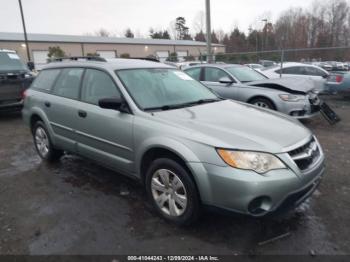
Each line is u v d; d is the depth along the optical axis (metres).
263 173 2.61
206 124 3.06
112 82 3.75
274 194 2.61
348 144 5.75
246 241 2.91
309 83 7.43
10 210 3.58
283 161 2.70
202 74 8.15
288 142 2.87
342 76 10.32
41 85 5.03
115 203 3.67
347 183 4.07
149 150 3.22
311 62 17.19
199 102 3.92
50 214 3.46
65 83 4.51
